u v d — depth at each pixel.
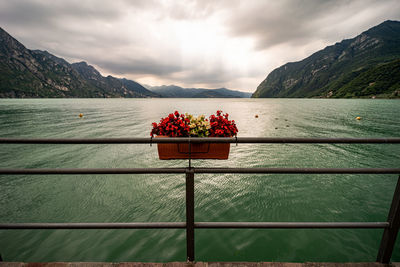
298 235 5.24
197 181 8.55
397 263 1.77
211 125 2.13
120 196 7.33
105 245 4.89
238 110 51.97
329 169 1.43
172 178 8.88
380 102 82.12
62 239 5.07
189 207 1.58
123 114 40.53
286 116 36.66
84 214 6.24
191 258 1.77
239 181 8.51
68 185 8.20
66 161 11.40
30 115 36.09
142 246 4.86
